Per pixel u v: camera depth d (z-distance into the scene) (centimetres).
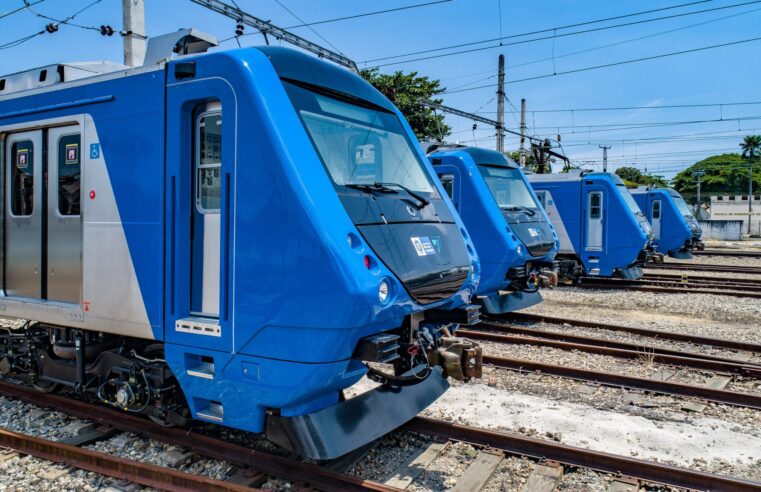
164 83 445
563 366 746
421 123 2730
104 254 485
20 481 450
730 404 642
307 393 395
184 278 442
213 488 412
